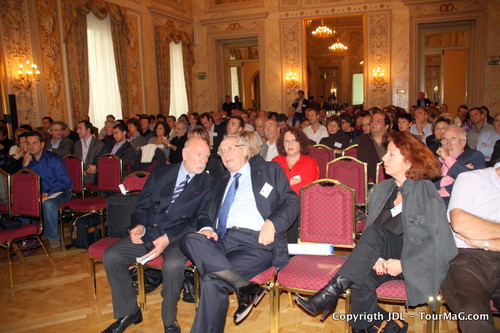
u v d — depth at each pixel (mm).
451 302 1957
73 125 8438
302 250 2516
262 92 12539
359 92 18062
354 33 17812
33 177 3771
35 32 7547
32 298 3219
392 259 2170
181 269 2496
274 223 2424
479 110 5746
